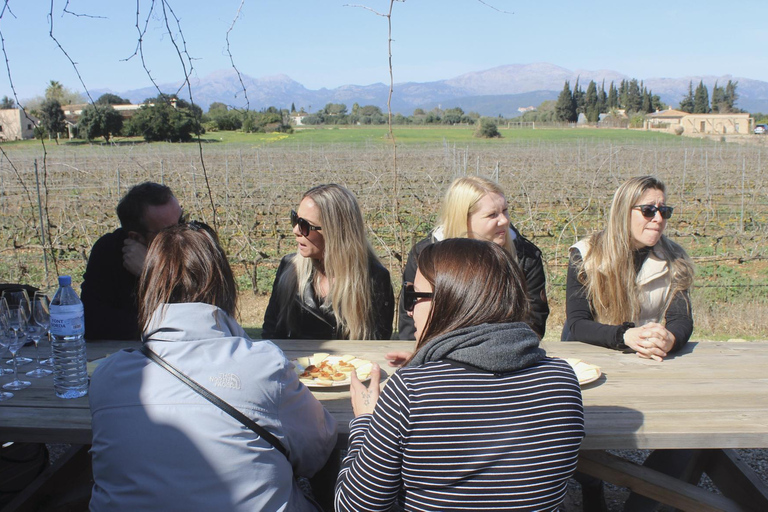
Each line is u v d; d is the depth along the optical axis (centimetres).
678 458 231
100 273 288
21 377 222
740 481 210
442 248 149
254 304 747
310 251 287
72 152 2773
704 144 4753
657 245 275
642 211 258
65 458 230
